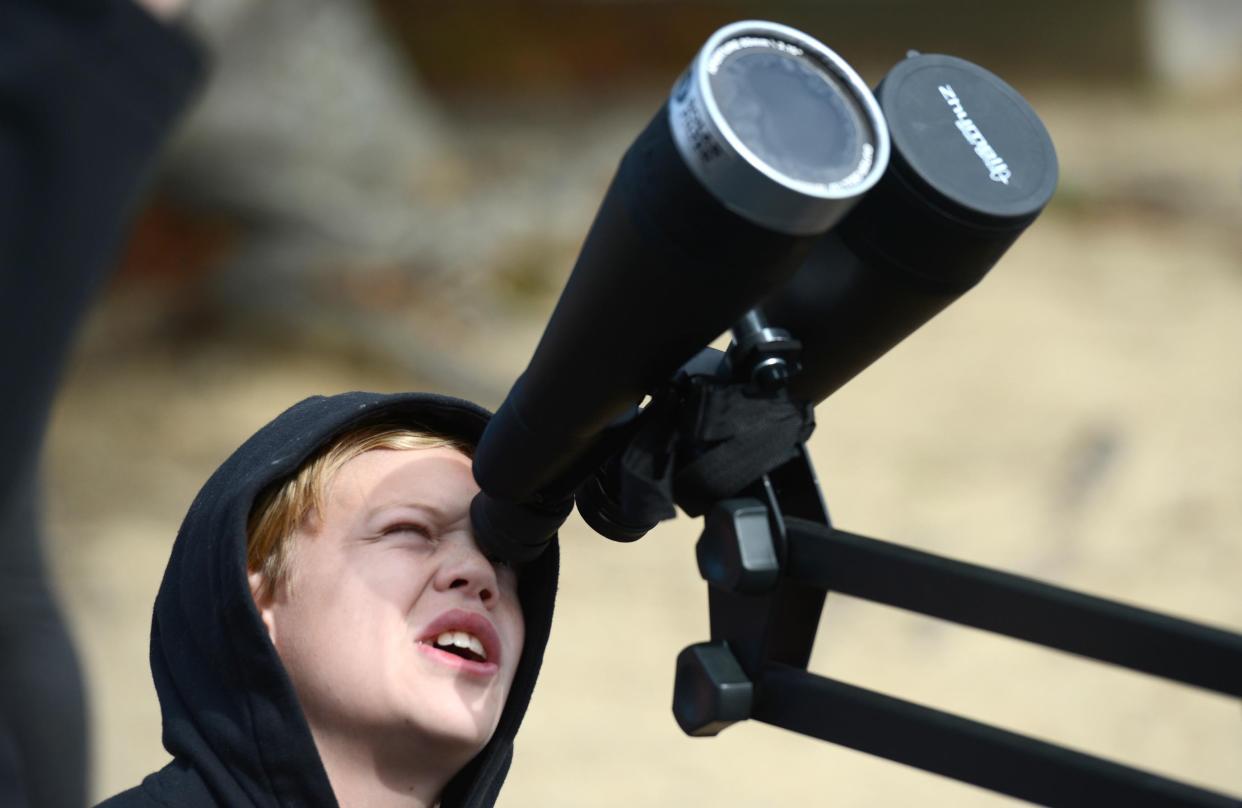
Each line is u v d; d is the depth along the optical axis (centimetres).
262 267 3017
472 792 578
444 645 550
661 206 335
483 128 3816
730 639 410
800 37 342
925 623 2364
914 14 4566
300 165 3108
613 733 2070
